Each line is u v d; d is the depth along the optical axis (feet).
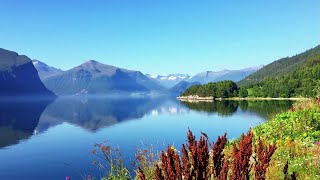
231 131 181.68
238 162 14.75
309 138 48.19
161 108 586.86
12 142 239.71
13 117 485.97
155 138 184.96
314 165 34.06
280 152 40.83
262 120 232.12
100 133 262.67
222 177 14.52
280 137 51.34
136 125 297.74
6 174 139.74
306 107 71.10
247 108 385.09
